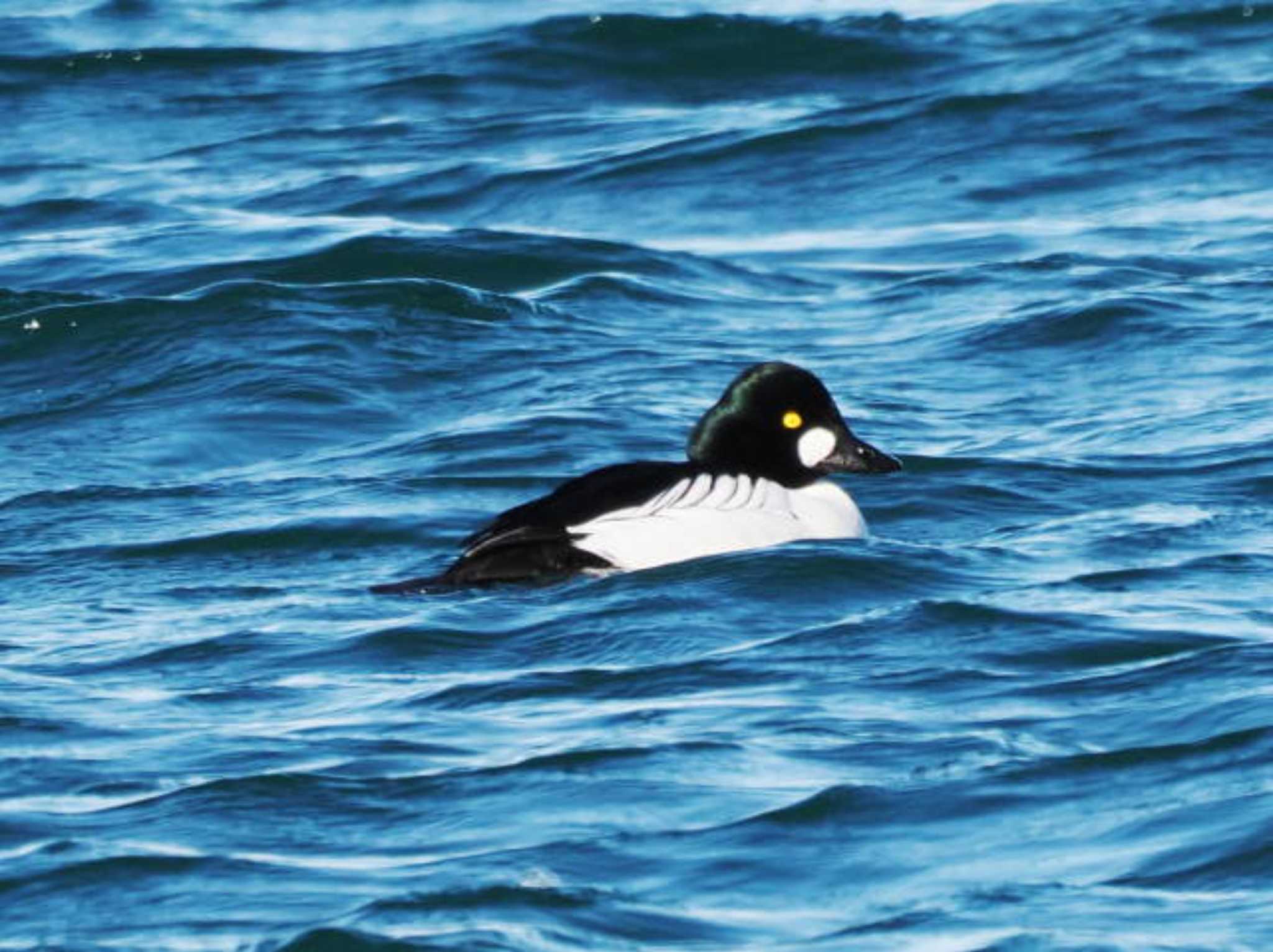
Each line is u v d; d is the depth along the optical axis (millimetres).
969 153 24172
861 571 13555
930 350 19125
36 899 9594
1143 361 18594
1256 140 24141
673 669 12141
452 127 25594
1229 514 14969
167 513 15781
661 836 9953
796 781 10484
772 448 14391
